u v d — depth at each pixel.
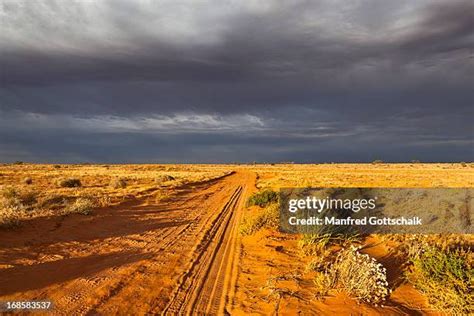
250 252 10.09
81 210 15.38
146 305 6.78
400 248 8.77
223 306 6.70
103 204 18.23
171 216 17.30
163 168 117.56
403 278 7.18
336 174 55.19
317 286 6.96
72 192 24.47
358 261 6.82
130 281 8.02
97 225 13.79
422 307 6.16
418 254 7.64
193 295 7.30
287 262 8.63
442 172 63.88
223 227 14.71
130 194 24.06
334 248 9.14
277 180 39.62
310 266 7.83
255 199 19.23
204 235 13.16
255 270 8.44
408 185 24.47
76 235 11.88
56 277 7.95
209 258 10.09
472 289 5.94
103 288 7.48
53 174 57.53
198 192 30.09
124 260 9.66
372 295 6.41
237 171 91.25
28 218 13.12
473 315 5.64
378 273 6.49
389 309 6.01
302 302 6.34
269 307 6.31
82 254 9.92
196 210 19.59
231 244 11.65
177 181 40.72
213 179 49.62
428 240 9.23
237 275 8.25
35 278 7.75
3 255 9.01
